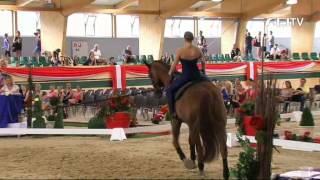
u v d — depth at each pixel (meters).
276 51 27.53
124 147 11.02
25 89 16.55
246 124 10.89
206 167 8.65
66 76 19.41
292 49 33.12
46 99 16.20
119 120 12.88
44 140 12.44
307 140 10.77
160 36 28.36
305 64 24.56
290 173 6.54
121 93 16.94
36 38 25.38
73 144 11.57
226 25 31.64
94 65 21.34
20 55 23.39
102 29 29.66
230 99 16.78
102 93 17.73
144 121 16.41
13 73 18.12
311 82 24.80
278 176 6.37
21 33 27.38
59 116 13.59
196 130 7.19
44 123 13.48
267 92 6.10
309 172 6.57
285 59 25.78
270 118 6.05
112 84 20.41
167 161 9.24
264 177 6.10
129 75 20.73
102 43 29.30
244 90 16.89
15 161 9.41
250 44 28.08
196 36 31.91
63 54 26.03
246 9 30.59
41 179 7.77
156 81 8.88
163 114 15.38
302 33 32.78
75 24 28.88
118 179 7.70
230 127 14.53
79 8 25.03
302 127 13.87
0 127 13.36
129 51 23.53
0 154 10.20
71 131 13.08
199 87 7.36
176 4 27.48
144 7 28.62
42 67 19.11
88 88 19.92
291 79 24.19
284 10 31.95
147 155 9.92
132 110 13.64
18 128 13.17
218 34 32.88
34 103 13.78
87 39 28.83
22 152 10.41
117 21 29.97
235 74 22.94
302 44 32.84
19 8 25.09
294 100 17.61
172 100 7.75
